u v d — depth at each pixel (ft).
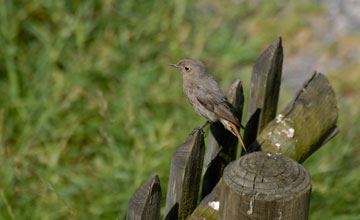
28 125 36.40
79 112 38.27
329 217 30.76
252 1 59.57
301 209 15.14
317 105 23.63
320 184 33.09
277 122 22.70
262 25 55.98
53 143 36.06
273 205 14.71
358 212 31.86
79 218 30.66
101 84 40.98
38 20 44.55
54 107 37.88
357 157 36.81
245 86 43.45
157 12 48.80
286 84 48.29
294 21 57.00
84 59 42.39
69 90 39.70
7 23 42.19
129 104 31.89
